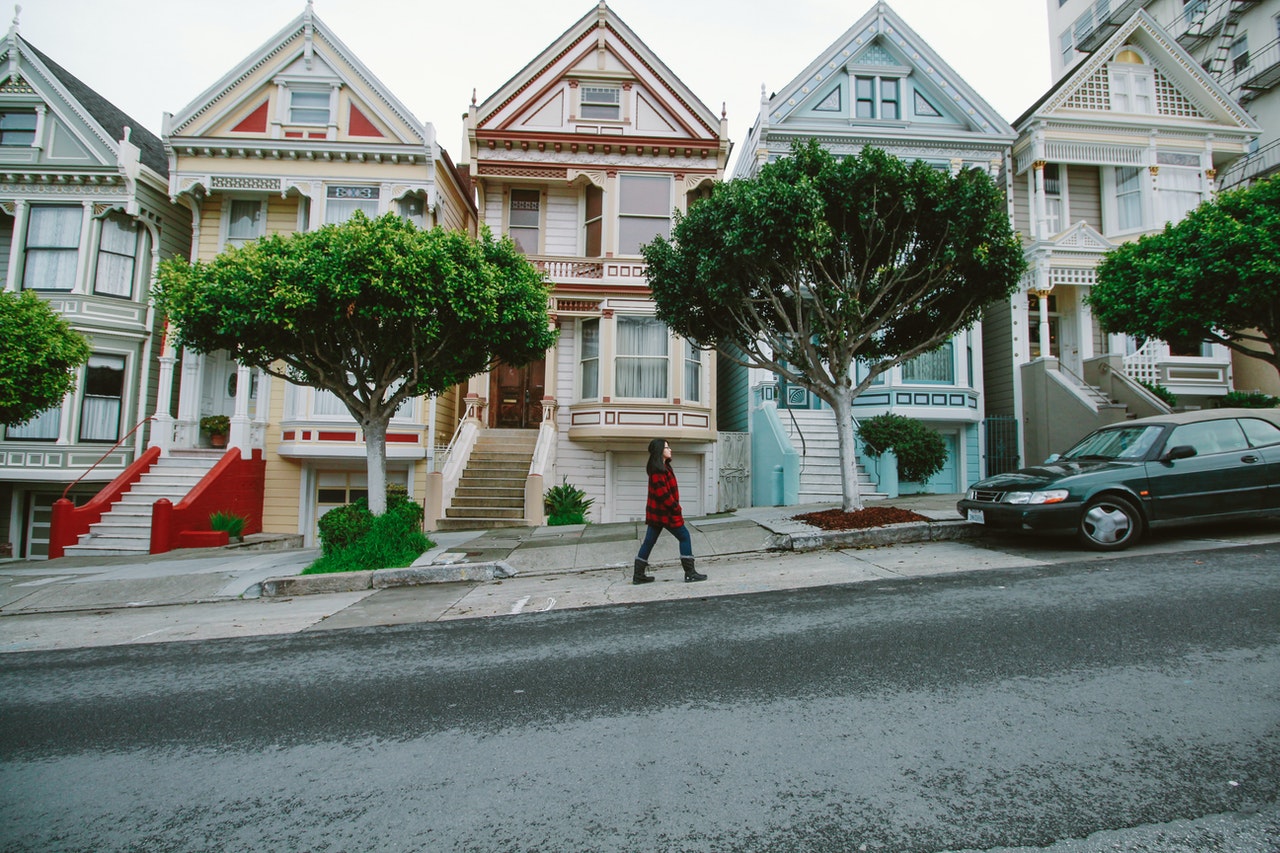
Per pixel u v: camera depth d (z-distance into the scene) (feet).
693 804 10.48
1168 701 13.42
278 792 11.49
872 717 13.29
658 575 29.27
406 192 53.67
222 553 42.01
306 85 54.49
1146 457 28.17
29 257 52.70
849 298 32.55
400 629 22.04
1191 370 56.85
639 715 13.93
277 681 17.28
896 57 61.62
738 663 16.72
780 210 30.55
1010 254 32.60
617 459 55.93
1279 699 13.30
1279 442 28.48
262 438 52.60
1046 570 24.71
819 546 32.22
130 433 52.06
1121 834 9.32
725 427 68.49
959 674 15.25
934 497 49.65
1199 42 84.07
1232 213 42.19
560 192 58.29
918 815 9.94
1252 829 9.32
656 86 57.41
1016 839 9.28
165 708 15.70
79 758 13.15
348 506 34.06
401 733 13.66
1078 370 61.52
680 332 38.42
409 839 9.86
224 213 55.16
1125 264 45.83
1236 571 22.79
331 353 33.32
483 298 31.89
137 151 53.57
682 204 56.34
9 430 51.03
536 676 16.61
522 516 46.47
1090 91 61.46
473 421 54.13
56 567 38.34
